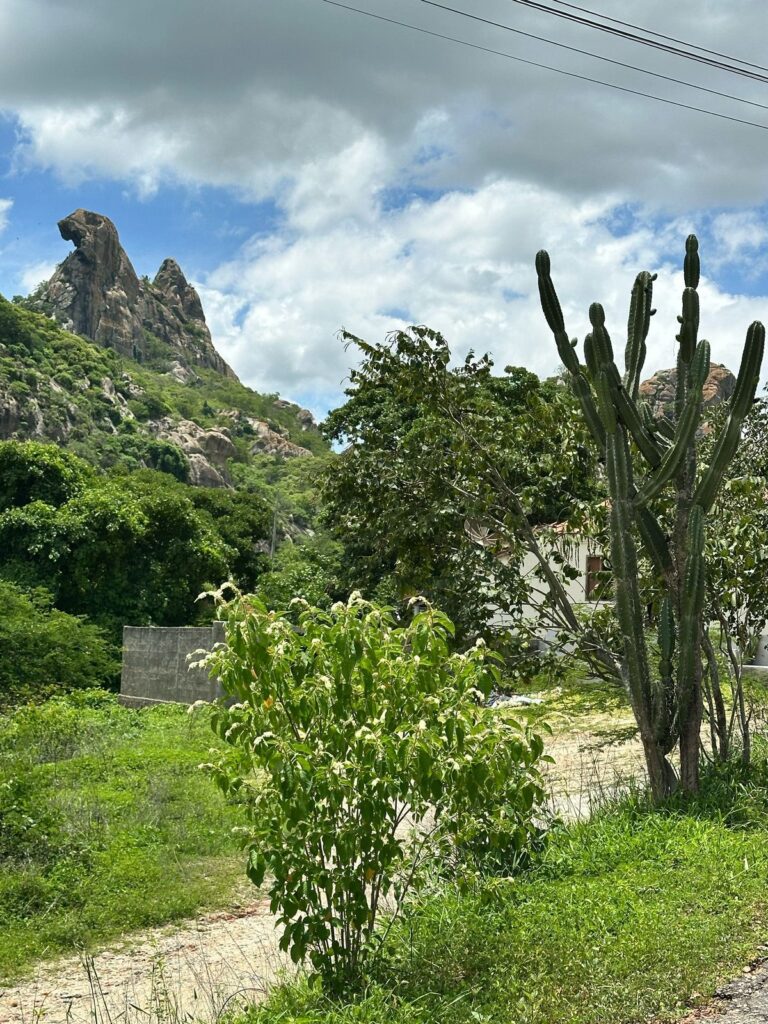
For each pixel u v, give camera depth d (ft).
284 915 16.42
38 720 50.49
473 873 19.74
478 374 35.12
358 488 35.22
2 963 22.88
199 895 27.66
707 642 31.30
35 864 28.60
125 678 72.18
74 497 92.58
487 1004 15.65
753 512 33.35
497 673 18.07
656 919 18.21
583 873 22.56
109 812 34.19
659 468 28.27
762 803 26.23
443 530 33.63
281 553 131.75
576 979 16.12
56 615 73.56
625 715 49.37
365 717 17.12
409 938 18.85
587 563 43.52
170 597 91.25
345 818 16.72
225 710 17.35
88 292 542.16
